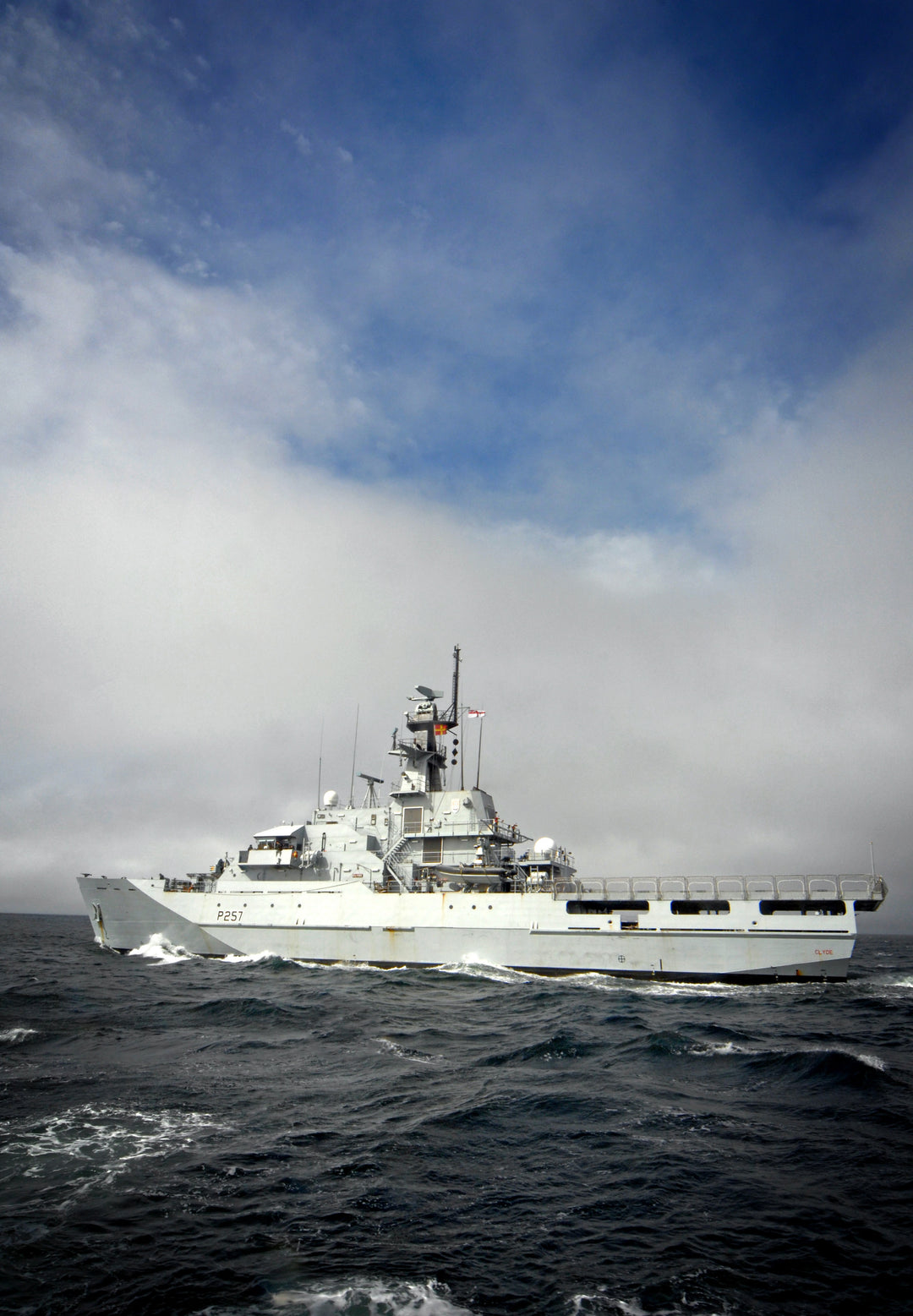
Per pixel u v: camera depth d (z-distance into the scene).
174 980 42.72
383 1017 33.50
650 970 42.75
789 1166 17.23
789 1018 33.88
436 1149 18.20
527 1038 29.80
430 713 54.38
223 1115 20.34
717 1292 12.34
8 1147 17.80
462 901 45.81
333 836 51.75
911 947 139.38
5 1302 11.84
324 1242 13.81
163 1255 13.30
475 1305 11.94
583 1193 15.87
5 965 50.44
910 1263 13.20
